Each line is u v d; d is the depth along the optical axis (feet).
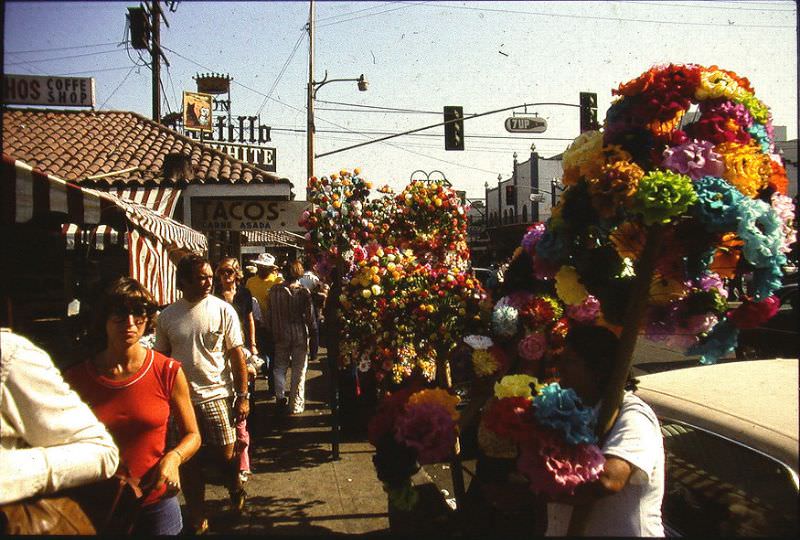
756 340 29.27
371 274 15.79
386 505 15.40
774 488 7.88
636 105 7.44
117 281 9.36
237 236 58.85
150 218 17.19
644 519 7.22
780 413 8.87
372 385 21.22
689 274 7.80
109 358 9.38
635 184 6.80
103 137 43.73
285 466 18.34
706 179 6.93
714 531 8.53
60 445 6.87
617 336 8.59
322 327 36.86
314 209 18.21
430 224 18.94
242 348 14.07
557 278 8.17
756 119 7.75
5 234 8.89
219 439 13.52
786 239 7.52
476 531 10.73
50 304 14.20
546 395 6.61
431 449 7.88
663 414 9.94
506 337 11.03
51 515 6.49
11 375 6.50
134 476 9.09
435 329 15.23
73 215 10.65
